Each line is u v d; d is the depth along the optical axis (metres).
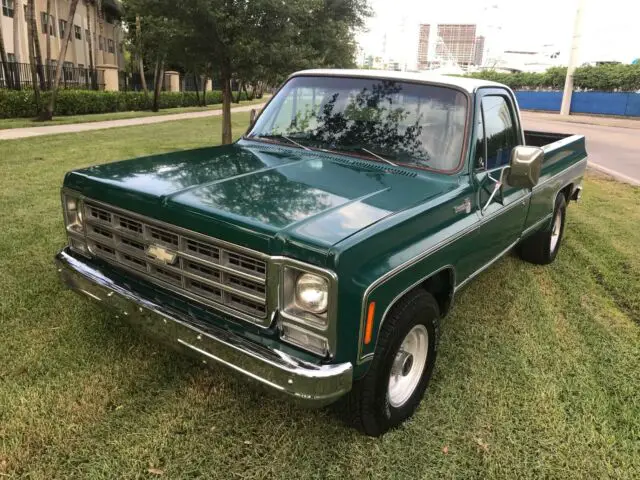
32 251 5.25
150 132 16.75
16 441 2.76
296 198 2.85
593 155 16.08
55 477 2.58
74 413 3.00
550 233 5.57
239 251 2.53
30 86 22.47
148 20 11.50
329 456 2.82
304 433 2.97
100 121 19.78
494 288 5.12
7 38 26.52
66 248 3.47
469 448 2.93
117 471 2.63
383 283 2.54
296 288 2.45
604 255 6.27
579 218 8.02
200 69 12.45
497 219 3.84
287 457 2.80
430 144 3.53
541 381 3.59
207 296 2.73
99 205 3.10
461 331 4.23
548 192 5.05
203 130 18.22
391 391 3.02
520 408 3.29
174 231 2.75
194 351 2.68
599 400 3.41
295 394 2.37
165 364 3.50
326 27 13.25
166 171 3.28
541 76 48.25
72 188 3.27
